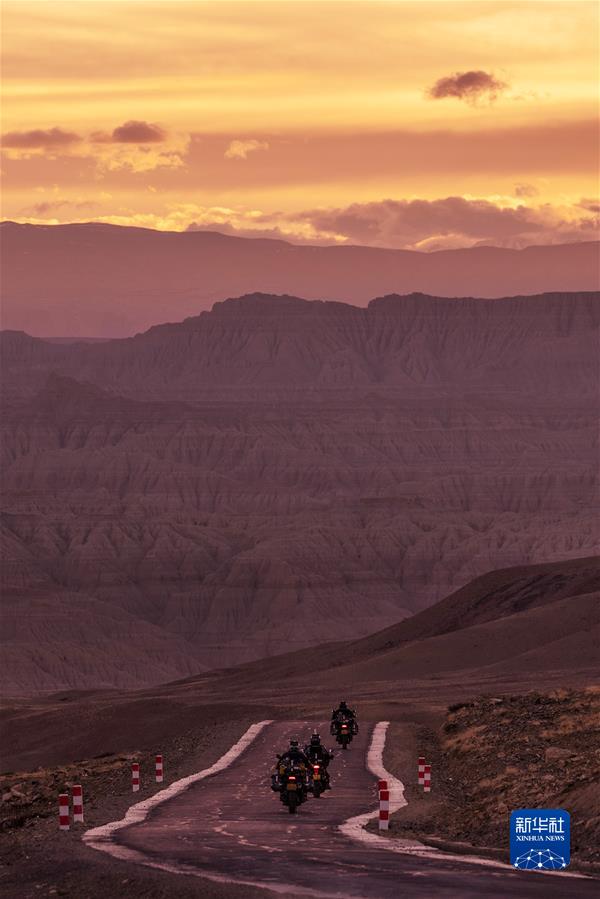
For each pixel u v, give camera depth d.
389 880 57.09
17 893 59.09
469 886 55.44
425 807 85.69
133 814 84.62
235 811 84.94
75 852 67.62
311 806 87.19
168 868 61.31
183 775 109.69
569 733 116.81
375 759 117.88
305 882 56.78
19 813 103.06
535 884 55.88
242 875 59.09
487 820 78.31
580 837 67.62
